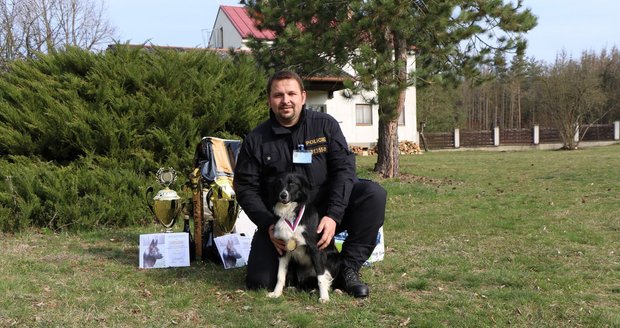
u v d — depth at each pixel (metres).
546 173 13.94
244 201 4.12
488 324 3.38
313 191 4.12
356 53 11.83
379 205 4.18
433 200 9.69
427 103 42.31
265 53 12.72
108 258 5.26
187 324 3.44
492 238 6.23
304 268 4.13
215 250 5.12
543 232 6.48
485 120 68.12
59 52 7.77
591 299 3.92
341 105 25.66
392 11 10.48
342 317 3.53
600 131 36.56
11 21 29.09
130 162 7.18
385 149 13.53
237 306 3.79
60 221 6.52
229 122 7.92
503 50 13.00
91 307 3.73
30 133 7.14
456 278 4.51
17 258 5.16
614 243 5.81
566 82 31.70
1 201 6.45
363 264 4.74
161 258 4.94
